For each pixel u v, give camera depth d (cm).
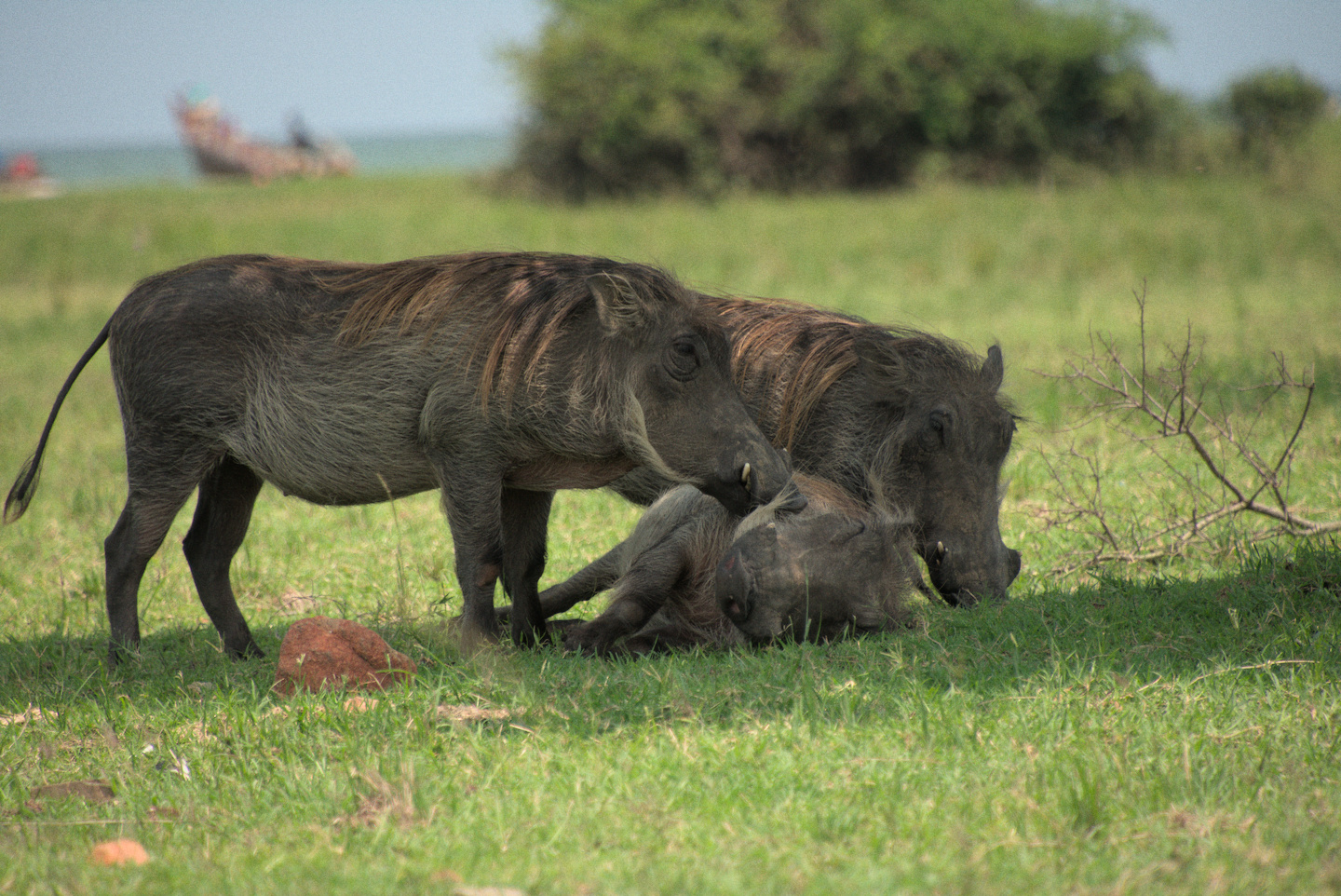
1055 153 8206
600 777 952
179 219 7431
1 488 2350
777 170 8450
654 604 1398
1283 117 7831
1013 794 880
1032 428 2344
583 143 8400
